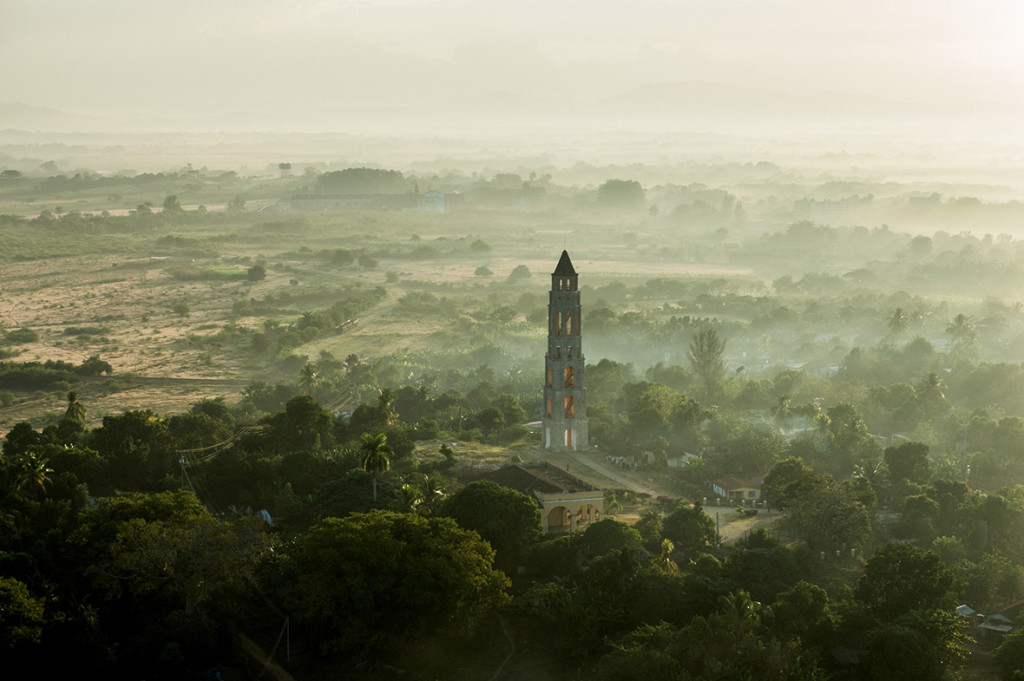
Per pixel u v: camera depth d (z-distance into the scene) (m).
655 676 115.38
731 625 123.38
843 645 131.12
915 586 137.88
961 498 186.75
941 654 126.56
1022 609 146.38
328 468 184.75
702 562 147.25
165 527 129.38
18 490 152.25
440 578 128.12
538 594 138.12
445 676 124.38
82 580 127.75
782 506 180.12
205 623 123.62
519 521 152.75
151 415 198.50
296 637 130.00
